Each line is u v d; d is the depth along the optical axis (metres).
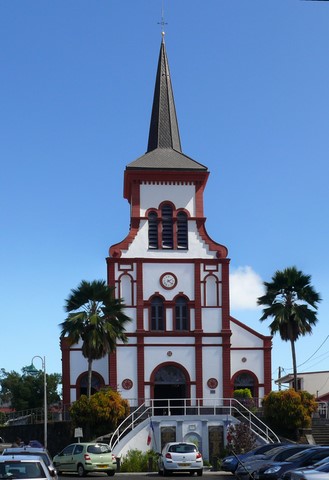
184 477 42.72
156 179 66.25
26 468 20.94
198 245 65.81
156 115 70.62
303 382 86.31
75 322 56.94
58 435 59.38
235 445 50.69
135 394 62.88
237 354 65.75
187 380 63.38
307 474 25.03
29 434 66.75
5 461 21.06
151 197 66.25
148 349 63.59
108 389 58.53
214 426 54.09
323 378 87.25
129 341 63.53
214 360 64.06
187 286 65.06
